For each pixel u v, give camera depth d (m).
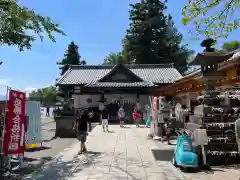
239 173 7.11
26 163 8.95
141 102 29.31
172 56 47.53
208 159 7.90
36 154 10.69
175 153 8.02
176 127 11.52
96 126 21.69
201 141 7.64
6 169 7.88
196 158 7.41
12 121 7.76
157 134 13.67
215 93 8.48
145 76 32.28
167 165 8.20
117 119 28.73
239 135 5.52
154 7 48.06
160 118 13.25
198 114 8.59
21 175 7.45
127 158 9.28
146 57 47.41
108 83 29.00
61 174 7.41
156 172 7.41
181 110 11.74
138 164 8.36
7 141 7.54
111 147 11.60
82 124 10.41
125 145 12.09
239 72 8.52
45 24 9.54
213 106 8.29
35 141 11.34
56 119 16.53
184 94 16.05
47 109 47.31
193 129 8.65
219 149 7.99
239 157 7.89
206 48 8.40
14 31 9.41
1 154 7.79
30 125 10.98
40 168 8.21
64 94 38.88
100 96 29.72
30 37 10.02
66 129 16.31
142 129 19.09
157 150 10.77
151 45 47.91
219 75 8.47
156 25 47.34
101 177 6.96
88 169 7.84
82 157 9.60
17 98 8.03
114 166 8.12
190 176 6.96
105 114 17.94
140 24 48.16
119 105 29.25
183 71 47.75
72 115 16.89
